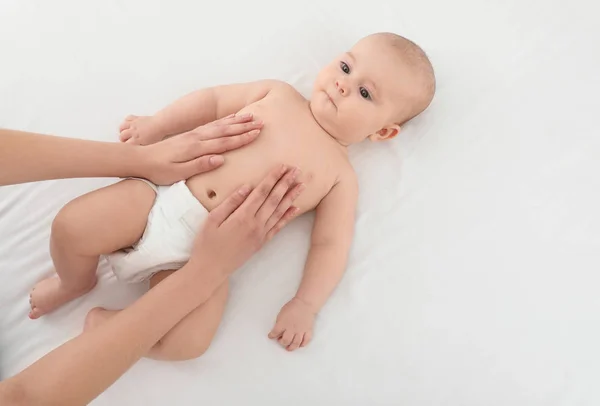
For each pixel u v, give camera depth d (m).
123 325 0.89
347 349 1.13
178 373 1.09
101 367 0.85
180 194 1.07
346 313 1.15
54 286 1.09
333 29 1.39
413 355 1.13
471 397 1.11
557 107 1.34
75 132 1.24
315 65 1.36
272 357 1.12
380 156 1.28
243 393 1.09
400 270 1.19
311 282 1.15
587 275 1.20
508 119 1.32
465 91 1.35
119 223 1.03
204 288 0.98
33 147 0.94
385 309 1.16
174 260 1.06
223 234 0.99
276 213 1.05
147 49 1.33
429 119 1.32
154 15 1.36
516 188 1.26
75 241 1.00
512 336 1.15
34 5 1.33
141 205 1.05
